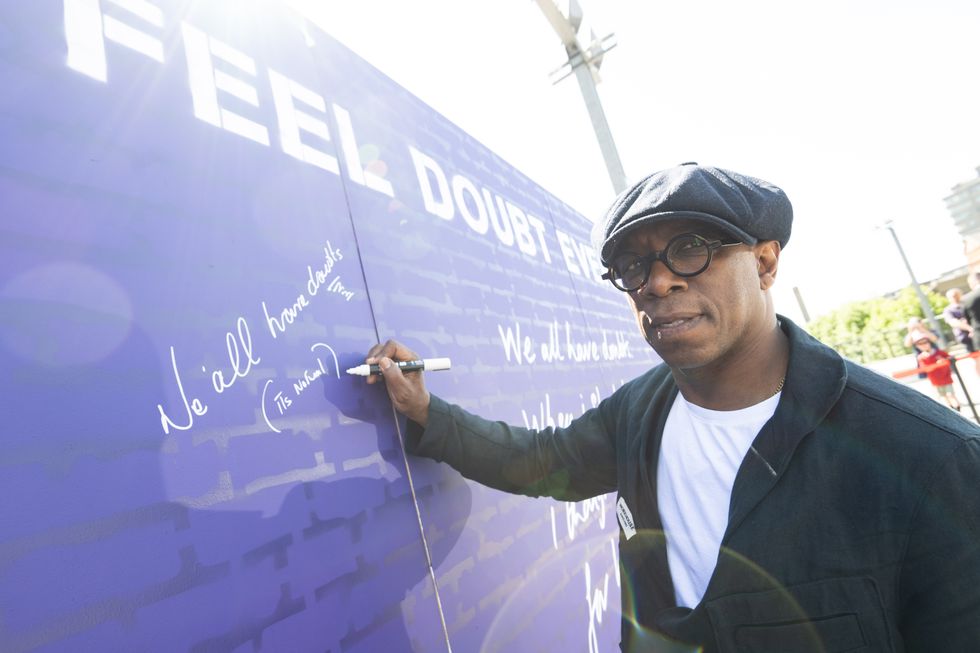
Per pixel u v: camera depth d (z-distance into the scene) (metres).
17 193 0.71
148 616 0.71
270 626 0.85
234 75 1.14
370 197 1.50
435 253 1.75
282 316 1.06
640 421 1.15
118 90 0.88
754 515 0.85
